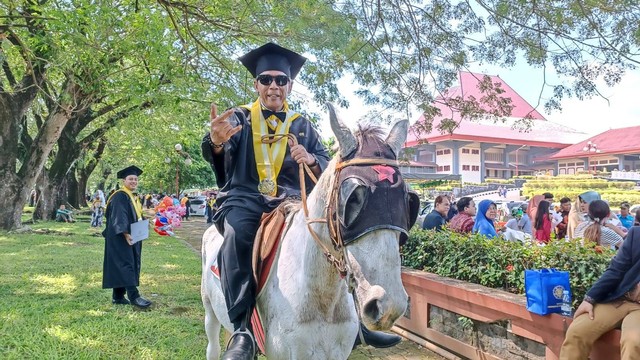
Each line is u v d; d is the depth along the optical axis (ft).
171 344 17.34
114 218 22.20
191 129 63.31
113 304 22.88
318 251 7.67
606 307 11.14
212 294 11.48
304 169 9.91
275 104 9.95
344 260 6.61
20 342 16.58
